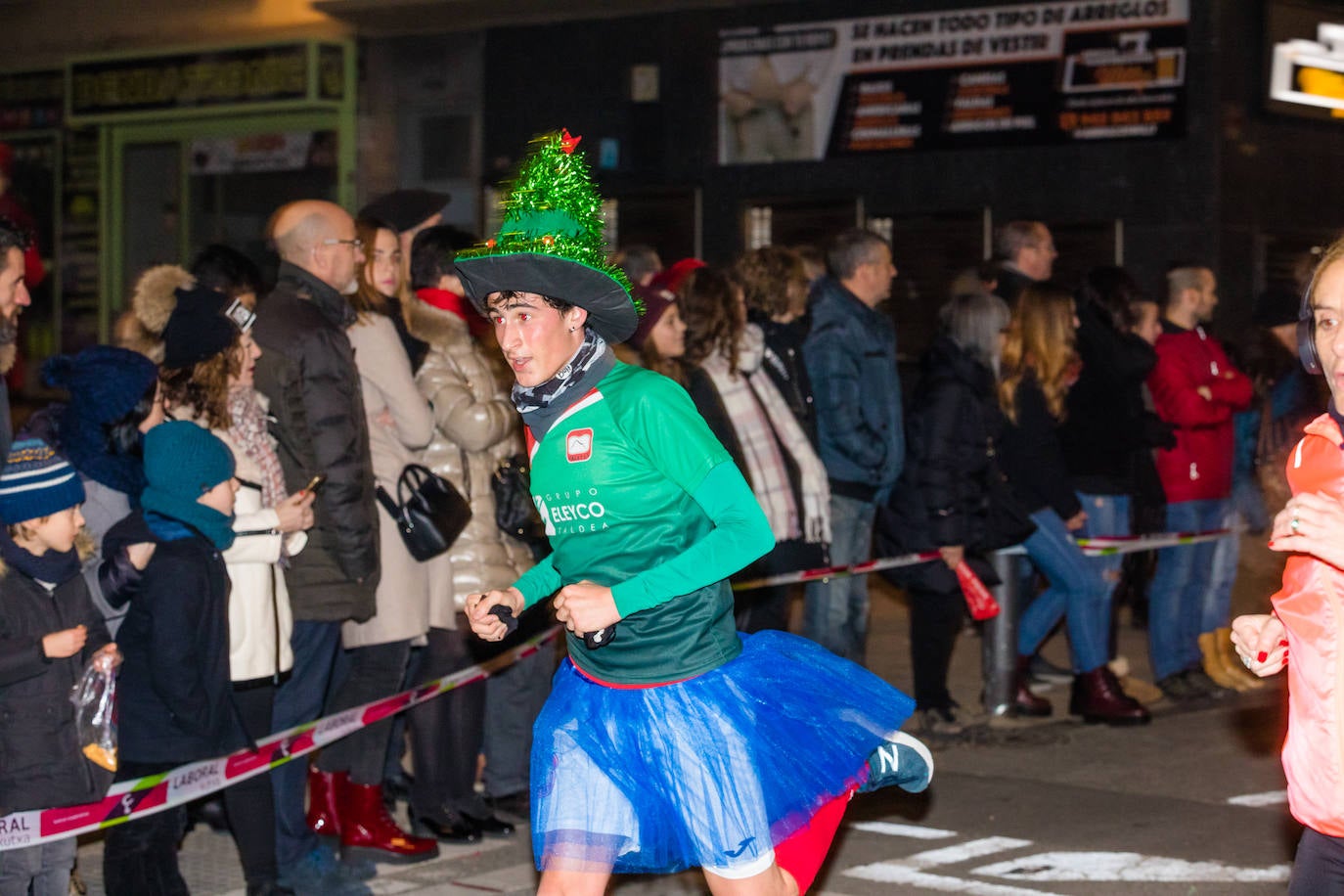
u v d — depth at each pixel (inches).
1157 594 315.0
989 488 276.8
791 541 250.1
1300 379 317.1
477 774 257.9
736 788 132.6
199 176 616.1
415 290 224.5
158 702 168.4
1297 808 119.9
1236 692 320.2
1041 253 338.0
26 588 155.4
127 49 622.8
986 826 226.4
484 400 218.2
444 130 568.7
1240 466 376.8
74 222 640.4
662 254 537.3
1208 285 321.1
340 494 191.3
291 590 193.6
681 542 135.6
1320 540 113.6
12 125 650.2
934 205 499.8
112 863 174.1
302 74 582.9
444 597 214.4
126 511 180.2
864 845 217.8
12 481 154.1
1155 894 196.7
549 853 134.5
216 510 169.9
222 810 230.7
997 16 487.8
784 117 517.7
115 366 179.5
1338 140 509.4
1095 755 267.6
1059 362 279.1
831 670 144.6
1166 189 473.4
